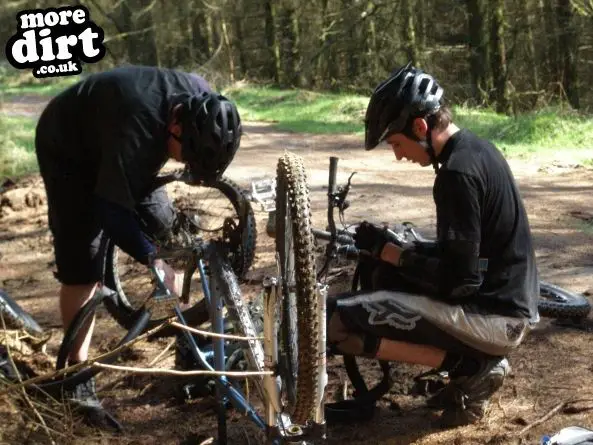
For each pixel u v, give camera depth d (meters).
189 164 3.61
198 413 4.02
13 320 4.75
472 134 3.47
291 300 3.14
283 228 3.12
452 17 27.56
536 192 8.88
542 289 4.97
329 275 5.78
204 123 3.47
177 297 3.46
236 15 36.03
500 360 3.62
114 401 4.21
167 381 4.37
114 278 4.82
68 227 4.19
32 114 18.59
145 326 3.85
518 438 3.56
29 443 3.69
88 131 3.91
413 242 3.65
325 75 32.97
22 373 4.27
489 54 23.38
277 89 28.42
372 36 29.30
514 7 26.53
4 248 7.41
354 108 18.59
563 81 25.64
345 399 3.97
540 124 12.91
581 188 9.04
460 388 3.65
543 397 3.95
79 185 4.12
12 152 10.88
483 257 3.48
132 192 3.63
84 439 3.75
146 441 3.77
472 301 3.50
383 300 3.52
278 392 3.09
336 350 3.60
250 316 3.45
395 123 3.41
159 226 4.28
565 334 4.70
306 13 33.22
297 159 3.13
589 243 6.62
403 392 4.10
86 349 4.25
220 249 3.54
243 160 12.04
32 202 8.89
